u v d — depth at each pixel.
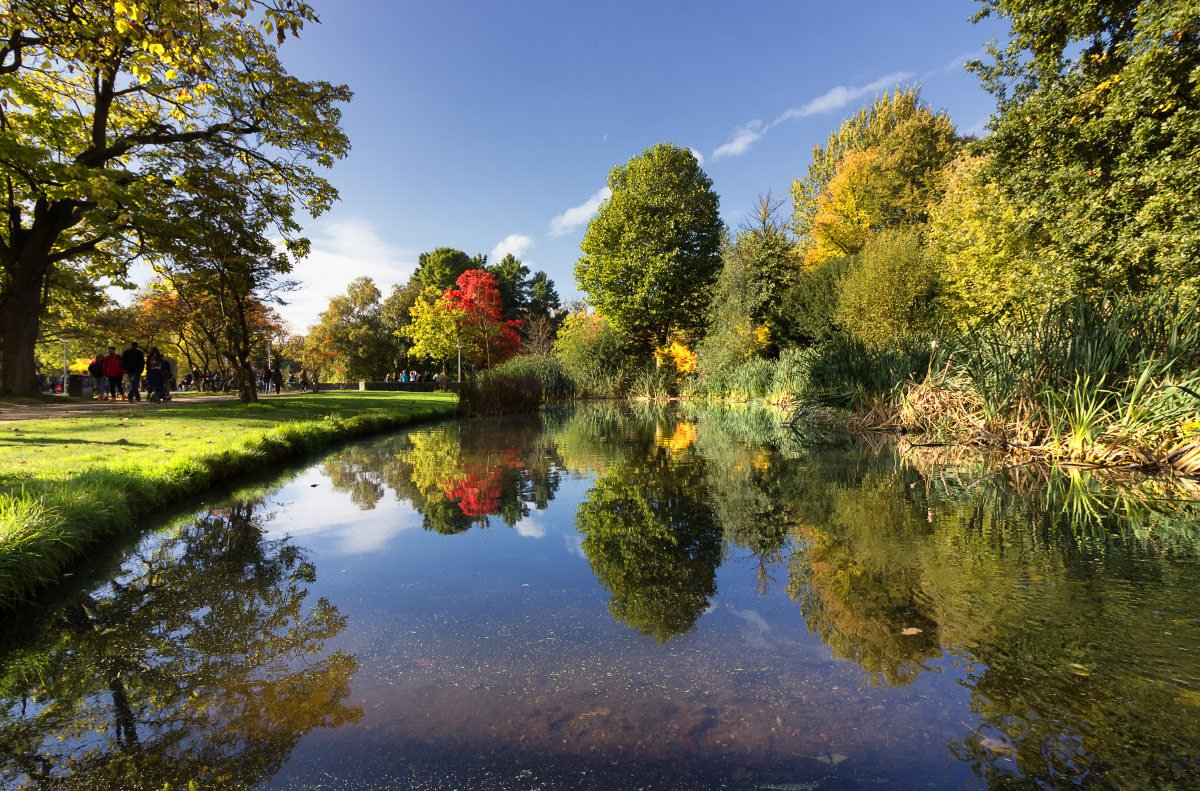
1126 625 2.18
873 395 10.35
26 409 10.60
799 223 31.89
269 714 1.74
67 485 3.75
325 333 34.00
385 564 3.25
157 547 3.60
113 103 12.02
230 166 11.92
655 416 15.28
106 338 24.14
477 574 3.06
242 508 4.68
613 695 1.81
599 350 25.47
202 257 11.50
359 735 1.61
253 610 2.59
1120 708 1.63
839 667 1.95
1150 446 5.54
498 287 49.84
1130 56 8.60
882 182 27.02
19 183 11.09
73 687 1.94
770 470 6.23
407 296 37.69
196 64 7.13
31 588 2.75
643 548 3.50
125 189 10.85
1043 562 2.98
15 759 1.54
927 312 15.38
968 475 5.63
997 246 14.31
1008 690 1.75
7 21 7.42
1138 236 8.56
